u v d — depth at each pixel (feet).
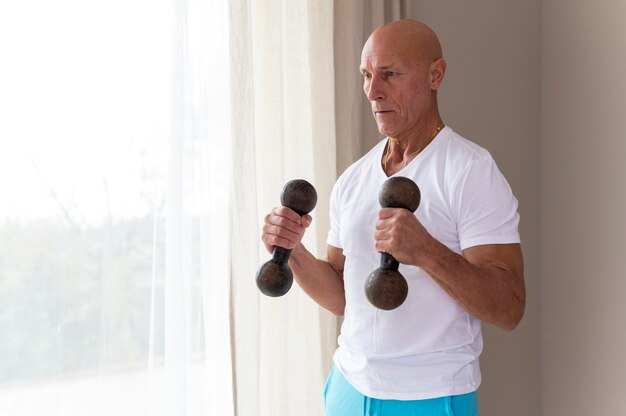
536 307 9.75
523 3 9.77
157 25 7.07
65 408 6.79
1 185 6.52
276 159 7.76
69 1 6.72
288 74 7.92
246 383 7.38
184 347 7.09
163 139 7.11
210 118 7.39
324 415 8.06
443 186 5.92
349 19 8.17
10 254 6.57
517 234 5.90
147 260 7.10
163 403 7.12
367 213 6.17
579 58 9.19
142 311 7.10
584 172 9.12
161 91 7.10
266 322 7.85
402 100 6.00
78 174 6.78
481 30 9.61
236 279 7.34
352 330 6.17
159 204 7.11
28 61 6.59
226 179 7.42
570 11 9.30
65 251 6.75
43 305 6.69
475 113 9.57
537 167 9.75
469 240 5.79
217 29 7.36
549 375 9.67
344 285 6.49
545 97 9.70
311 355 7.99
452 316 5.86
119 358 6.99
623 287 8.63
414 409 5.88
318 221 8.01
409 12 8.82
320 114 8.00
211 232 7.41
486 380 9.59
